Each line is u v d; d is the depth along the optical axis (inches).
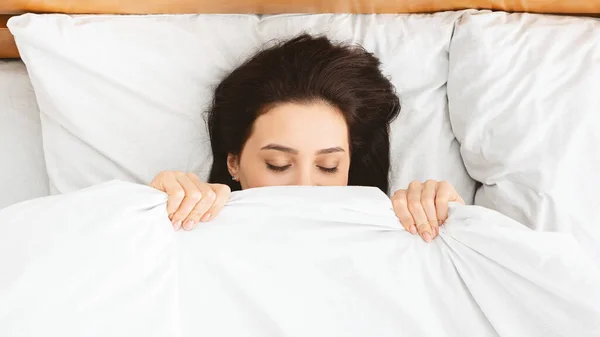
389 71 47.5
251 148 41.4
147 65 45.3
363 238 34.2
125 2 45.5
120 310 30.9
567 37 46.1
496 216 34.2
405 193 36.6
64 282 30.2
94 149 45.0
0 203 45.3
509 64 45.4
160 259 32.6
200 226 33.6
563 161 42.9
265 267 33.3
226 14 47.7
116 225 31.9
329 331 33.3
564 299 32.7
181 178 34.8
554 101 44.2
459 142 47.4
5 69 48.3
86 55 44.0
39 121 47.1
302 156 40.2
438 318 34.0
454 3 48.1
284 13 48.5
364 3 47.8
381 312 33.6
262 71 41.3
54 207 31.8
